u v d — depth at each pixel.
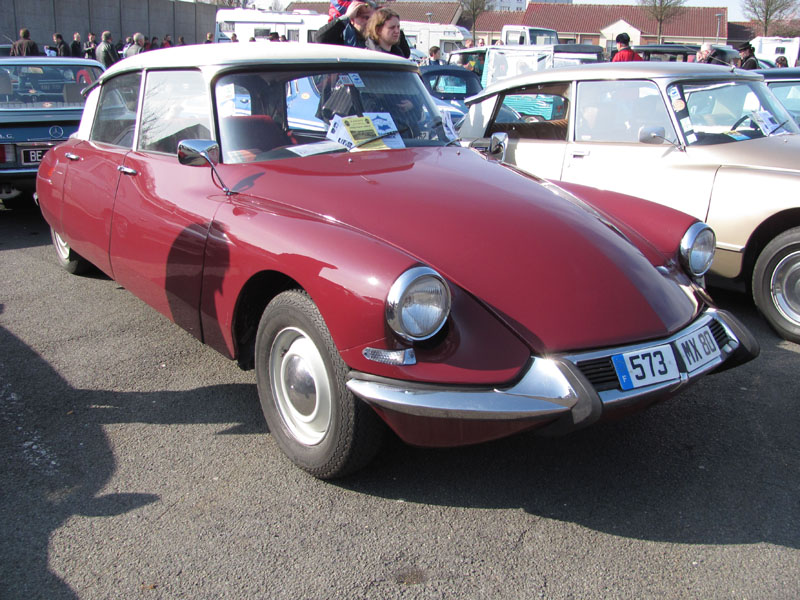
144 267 3.67
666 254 3.15
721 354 2.81
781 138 4.82
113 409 3.45
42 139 6.98
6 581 2.31
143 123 3.93
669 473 2.96
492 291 2.61
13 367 3.90
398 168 3.32
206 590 2.29
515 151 5.65
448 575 2.37
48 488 2.81
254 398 3.58
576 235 2.95
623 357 2.54
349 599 2.26
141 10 28.69
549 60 15.53
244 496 2.78
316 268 2.59
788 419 3.39
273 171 3.25
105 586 2.30
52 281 5.43
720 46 16.86
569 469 2.99
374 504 2.75
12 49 16.33
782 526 2.63
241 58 3.53
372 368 2.47
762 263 4.36
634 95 5.09
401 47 6.18
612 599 2.27
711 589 2.31
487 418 2.37
